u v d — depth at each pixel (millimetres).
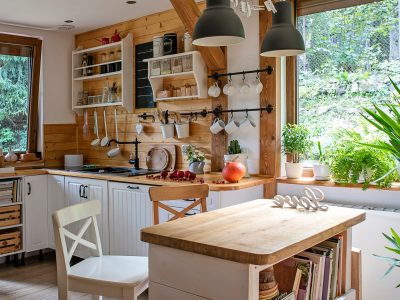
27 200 4285
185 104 4008
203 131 3885
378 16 3090
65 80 4957
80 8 3980
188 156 3754
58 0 3723
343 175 2930
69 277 2184
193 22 3316
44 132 4789
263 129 3475
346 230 2080
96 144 4730
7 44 4566
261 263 1416
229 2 2113
